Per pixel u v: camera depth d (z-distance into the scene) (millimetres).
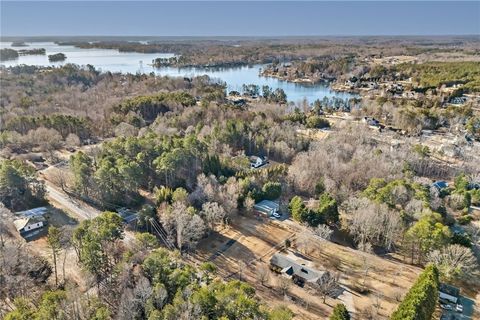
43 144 130000
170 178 99625
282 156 134125
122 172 91812
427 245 70750
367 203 83688
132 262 60594
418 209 83062
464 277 66750
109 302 56156
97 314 48750
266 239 82312
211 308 47812
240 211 93875
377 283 67812
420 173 122938
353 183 106375
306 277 67250
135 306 50469
